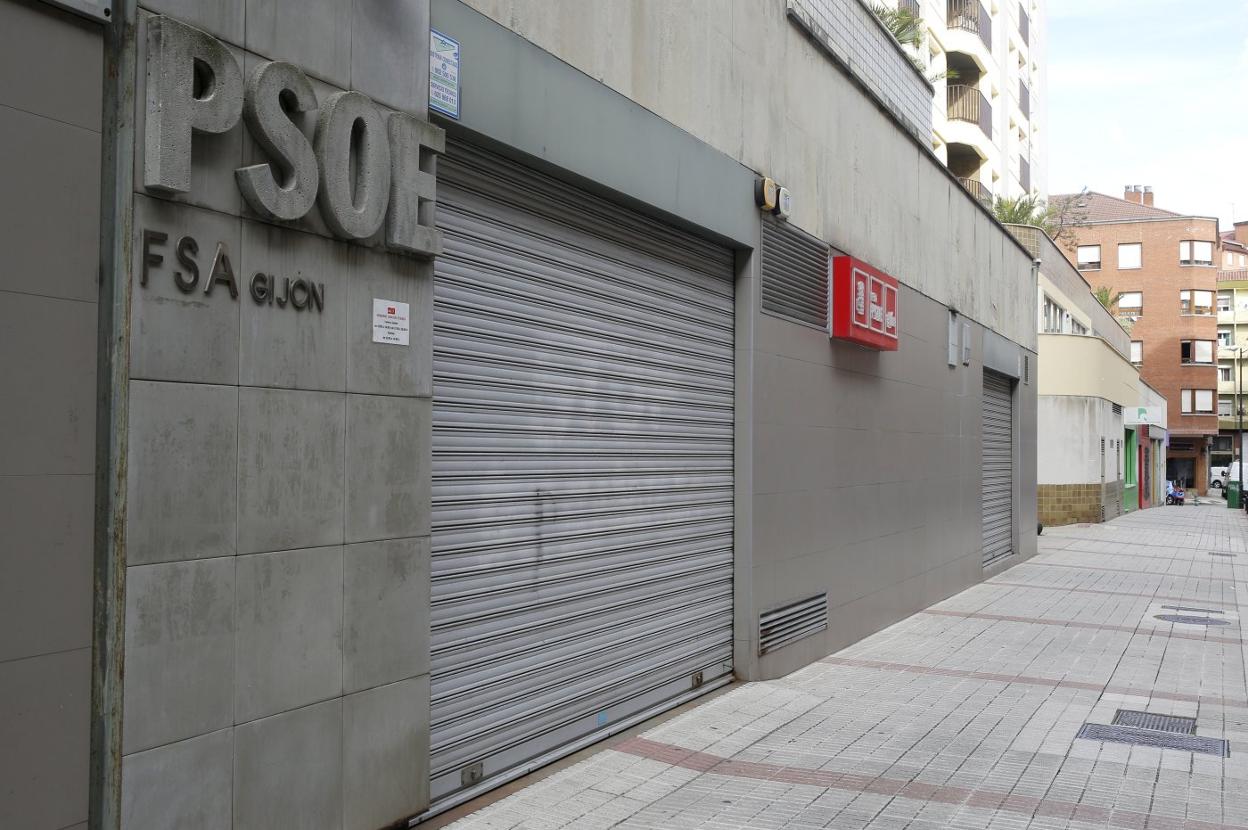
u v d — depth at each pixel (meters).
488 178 5.13
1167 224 69.31
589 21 5.75
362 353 4.20
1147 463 52.25
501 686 5.21
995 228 16.50
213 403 3.54
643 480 6.55
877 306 10.20
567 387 5.78
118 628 3.22
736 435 7.80
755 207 7.84
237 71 3.56
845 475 9.76
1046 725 6.98
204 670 3.51
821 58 9.25
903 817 5.05
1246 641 10.56
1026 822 5.03
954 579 13.97
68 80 3.12
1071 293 34.44
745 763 5.87
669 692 6.87
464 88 4.74
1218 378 72.81
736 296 7.85
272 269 3.78
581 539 5.89
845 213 9.81
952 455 13.83
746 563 7.75
